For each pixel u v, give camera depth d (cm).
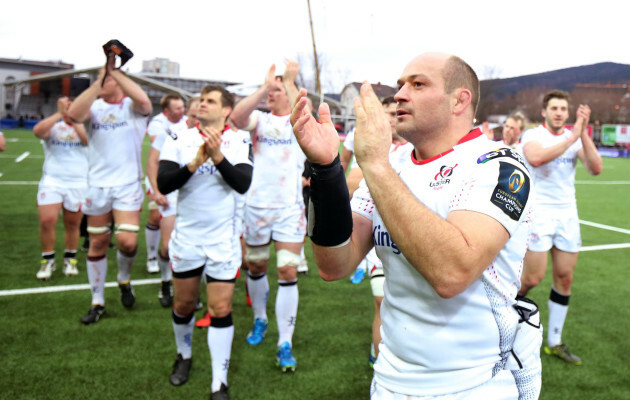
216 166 275
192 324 305
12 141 2250
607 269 580
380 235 145
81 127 490
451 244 112
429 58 137
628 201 1166
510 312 142
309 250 663
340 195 133
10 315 394
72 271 508
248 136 316
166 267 426
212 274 287
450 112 137
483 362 137
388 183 117
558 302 346
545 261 352
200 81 4038
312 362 330
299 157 368
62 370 307
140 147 416
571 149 352
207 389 292
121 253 405
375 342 298
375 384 154
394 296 145
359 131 121
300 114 124
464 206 124
